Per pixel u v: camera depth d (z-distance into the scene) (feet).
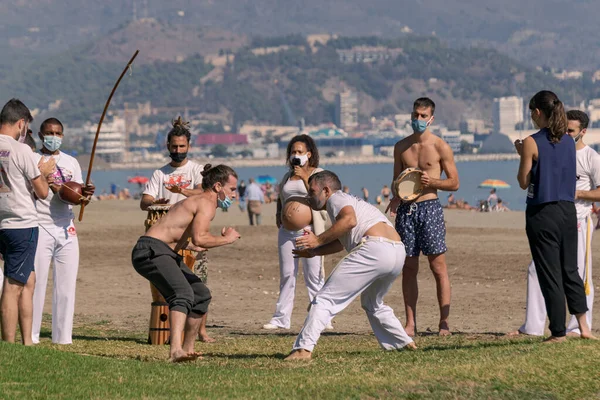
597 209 246.27
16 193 60.70
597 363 53.01
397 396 47.06
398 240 59.57
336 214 58.70
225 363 57.36
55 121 66.74
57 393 46.03
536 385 49.34
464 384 49.08
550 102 59.26
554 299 59.21
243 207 356.59
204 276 71.97
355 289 58.80
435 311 92.53
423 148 74.84
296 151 75.82
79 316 92.58
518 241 179.83
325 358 58.70
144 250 58.18
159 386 48.42
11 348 55.01
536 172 59.16
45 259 67.00
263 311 96.58
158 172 72.59
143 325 85.71
